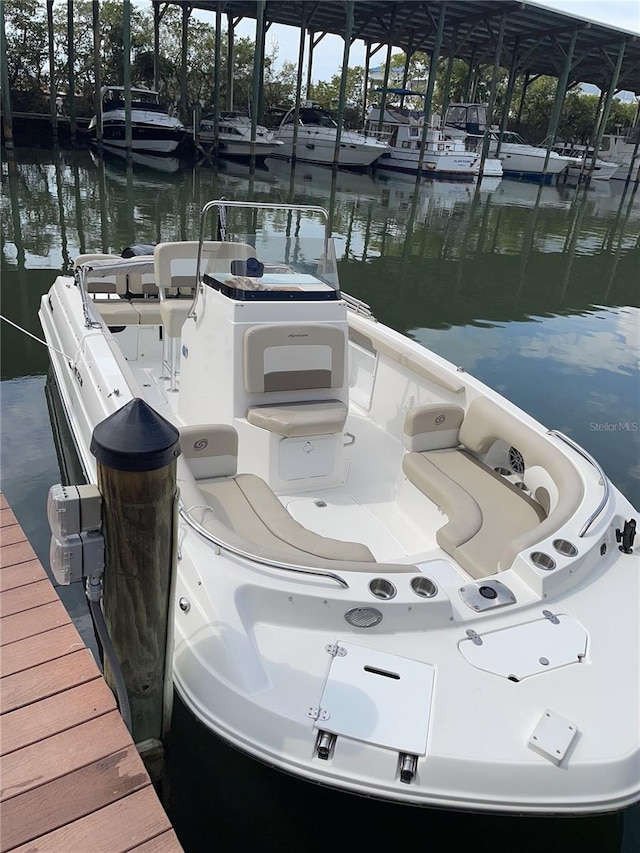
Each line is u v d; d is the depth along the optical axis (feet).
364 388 14.56
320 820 6.58
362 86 141.18
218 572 6.65
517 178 101.40
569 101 136.98
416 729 5.51
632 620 6.91
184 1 84.48
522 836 6.65
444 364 11.91
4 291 25.29
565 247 46.44
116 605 5.55
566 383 20.66
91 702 6.10
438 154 85.05
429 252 40.93
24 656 6.55
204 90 113.19
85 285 13.80
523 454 9.95
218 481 9.36
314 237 12.01
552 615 6.84
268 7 84.12
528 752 5.43
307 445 10.71
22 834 4.98
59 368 13.84
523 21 84.48
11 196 47.55
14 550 8.13
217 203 11.69
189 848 6.30
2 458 12.92
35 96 97.60
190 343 12.19
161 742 6.47
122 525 5.17
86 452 10.64
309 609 6.39
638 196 93.15
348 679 5.90
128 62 66.90
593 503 8.36
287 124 86.84
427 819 6.57
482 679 6.02
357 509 10.66
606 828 6.85
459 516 9.04
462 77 132.36
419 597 6.53
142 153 81.41
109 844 4.96
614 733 5.67
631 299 33.06
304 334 10.70
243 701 5.72
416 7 82.12
